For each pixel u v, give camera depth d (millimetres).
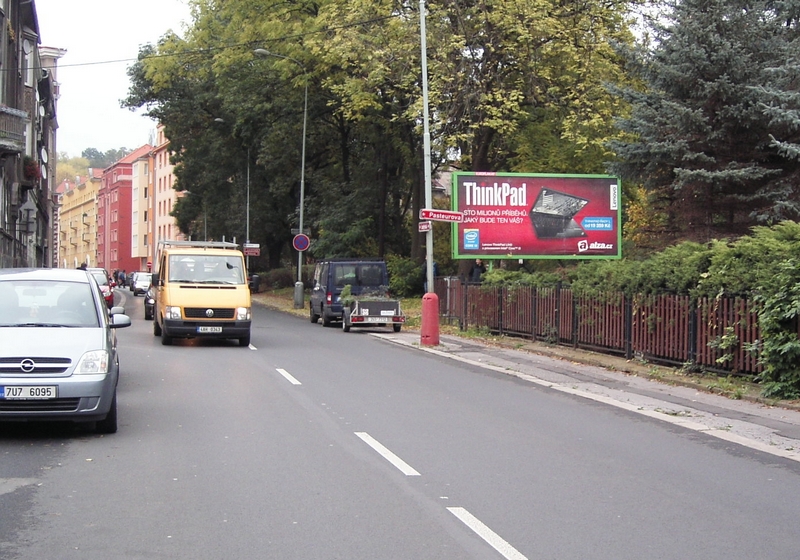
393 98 35219
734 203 20516
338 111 38375
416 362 17891
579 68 29953
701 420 11102
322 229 42562
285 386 13609
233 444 9023
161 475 7629
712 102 20031
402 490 7203
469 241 24094
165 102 51438
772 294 12516
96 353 9203
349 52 31141
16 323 9719
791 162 20188
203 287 20828
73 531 5961
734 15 19906
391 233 45562
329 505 6699
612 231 24719
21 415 8789
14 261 43375
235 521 6230
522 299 22453
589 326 19094
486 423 10602
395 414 11117
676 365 15891
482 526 6176
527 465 8266
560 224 24484
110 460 8227
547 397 13062
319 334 25703
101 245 141500
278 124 42438
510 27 28750
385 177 42500
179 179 57156
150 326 27594
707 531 6160
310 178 45469
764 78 19641
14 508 6531
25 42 47812
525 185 24312
